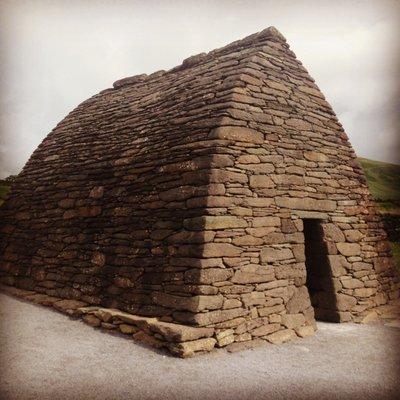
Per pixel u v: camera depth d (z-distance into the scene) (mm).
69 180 8164
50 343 4812
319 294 6516
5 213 9695
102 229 6723
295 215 6035
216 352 4590
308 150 6633
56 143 9742
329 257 6426
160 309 5121
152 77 9203
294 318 5582
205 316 4688
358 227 7152
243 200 5398
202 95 6309
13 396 3371
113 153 7488
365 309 6609
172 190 5656
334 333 5668
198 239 4965
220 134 5449
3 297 7426
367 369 4234
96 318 5703
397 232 13641
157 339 4719
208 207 5066
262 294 5312
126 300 5688
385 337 5473
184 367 4109
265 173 5773
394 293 7418
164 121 6730
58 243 7566
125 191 6594
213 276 4875
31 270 7934
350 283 6566
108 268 6246
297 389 3693
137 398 3412
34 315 6156
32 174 9664
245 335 4984
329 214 6680
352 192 7297
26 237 8562
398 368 4270
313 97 7301
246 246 5285
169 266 5246
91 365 4129
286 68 6977
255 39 7078
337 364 4383
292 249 5848
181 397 3449
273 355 4637
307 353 4754
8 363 4102
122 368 4059
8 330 5246
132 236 6047
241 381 3824
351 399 3504
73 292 6711
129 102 8742
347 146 7629
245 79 6070
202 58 7914
